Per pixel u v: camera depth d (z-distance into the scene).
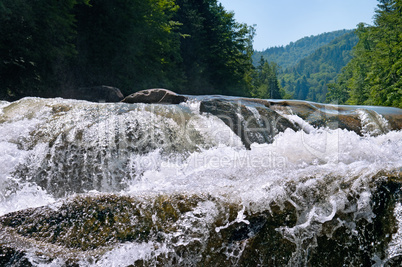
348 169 2.70
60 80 15.84
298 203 2.46
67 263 2.07
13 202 3.36
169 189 2.55
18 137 3.77
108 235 2.21
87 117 4.04
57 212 2.25
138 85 21.19
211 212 2.35
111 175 3.68
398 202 2.38
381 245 2.37
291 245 2.40
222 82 35.72
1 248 2.05
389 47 25.98
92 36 18.34
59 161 3.67
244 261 2.34
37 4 13.24
